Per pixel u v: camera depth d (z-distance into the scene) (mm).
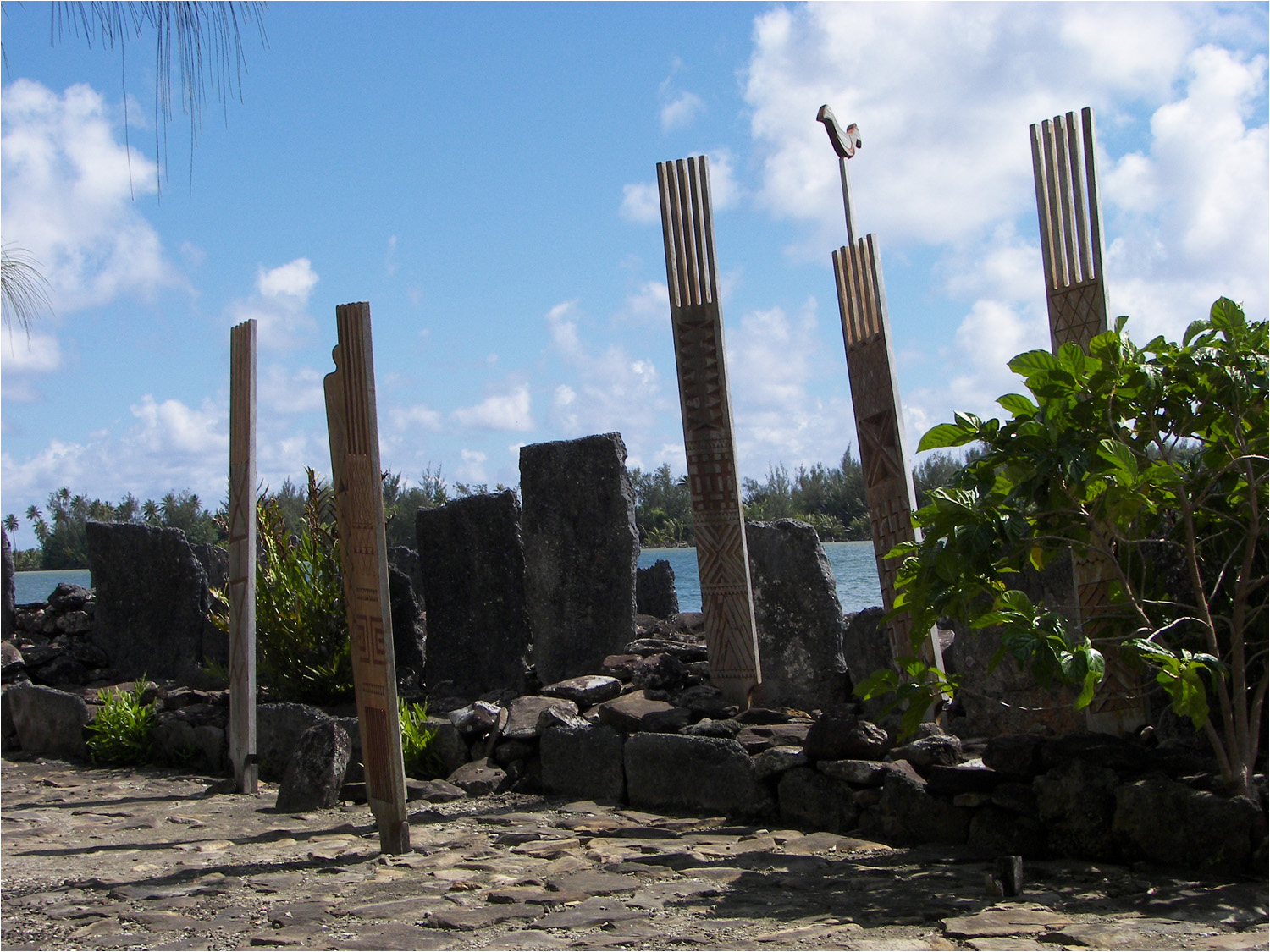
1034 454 5027
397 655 10180
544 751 7656
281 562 10109
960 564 5039
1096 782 5238
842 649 8070
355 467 6055
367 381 5969
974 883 4938
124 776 9367
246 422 8406
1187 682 4758
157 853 6316
